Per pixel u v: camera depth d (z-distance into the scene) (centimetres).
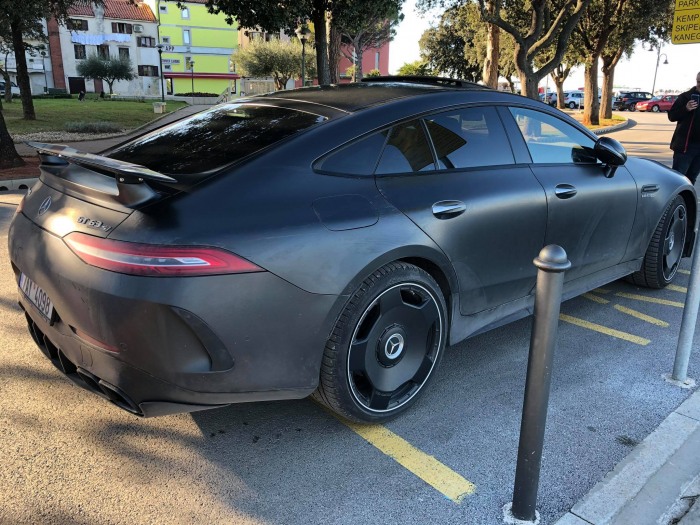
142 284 203
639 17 2523
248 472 245
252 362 223
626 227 399
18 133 1795
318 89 329
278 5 1270
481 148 311
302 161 244
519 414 292
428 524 216
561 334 392
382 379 268
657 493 230
